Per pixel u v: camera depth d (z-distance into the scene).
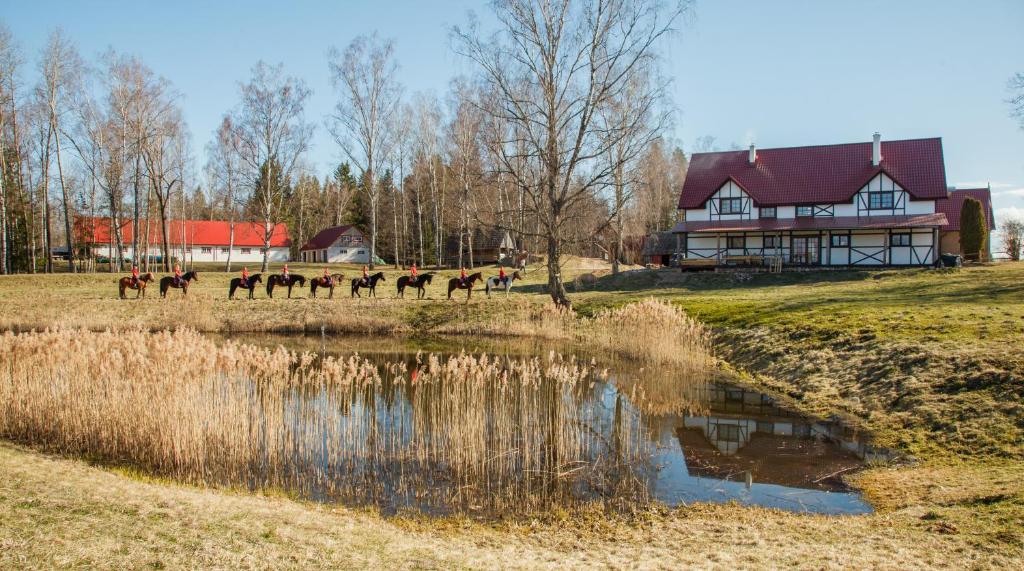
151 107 40.38
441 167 53.09
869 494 8.83
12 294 30.56
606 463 10.59
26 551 5.51
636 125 24.69
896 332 16.53
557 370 12.02
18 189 46.75
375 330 26.47
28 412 11.61
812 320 19.67
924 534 6.86
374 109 40.84
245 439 10.57
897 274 30.53
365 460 10.76
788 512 8.30
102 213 54.00
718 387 16.19
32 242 42.88
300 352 21.67
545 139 26.03
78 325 25.33
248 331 26.48
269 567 5.75
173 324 26.30
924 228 36.41
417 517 8.50
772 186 40.09
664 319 19.64
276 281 30.56
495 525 8.23
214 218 85.00
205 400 10.75
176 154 49.34
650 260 56.31
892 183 37.16
